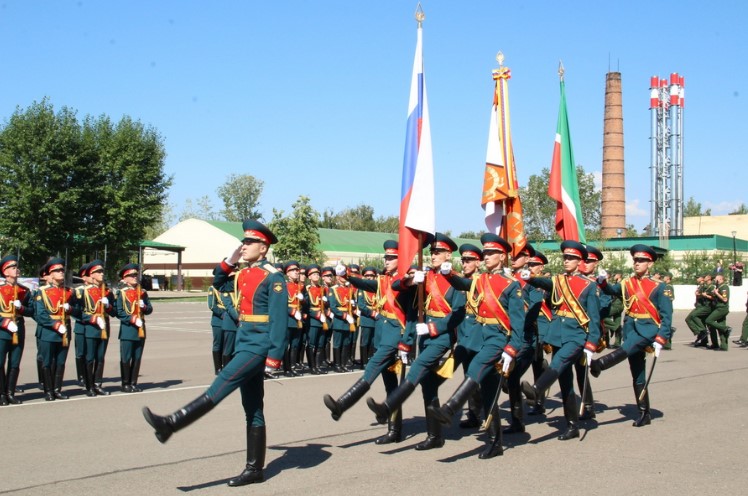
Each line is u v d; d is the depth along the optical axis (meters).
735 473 6.78
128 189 46.00
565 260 8.59
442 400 10.84
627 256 39.03
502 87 10.69
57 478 6.57
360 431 8.67
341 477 6.62
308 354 14.68
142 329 11.56
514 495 6.06
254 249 6.68
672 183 64.06
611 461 7.25
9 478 6.56
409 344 7.80
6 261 10.44
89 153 44.38
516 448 7.86
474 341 7.68
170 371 14.06
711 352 18.66
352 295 15.17
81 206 44.00
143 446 7.81
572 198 11.69
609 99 58.59
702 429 8.85
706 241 47.41
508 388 8.78
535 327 8.90
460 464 7.12
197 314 33.38
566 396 8.39
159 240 64.75
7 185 42.75
